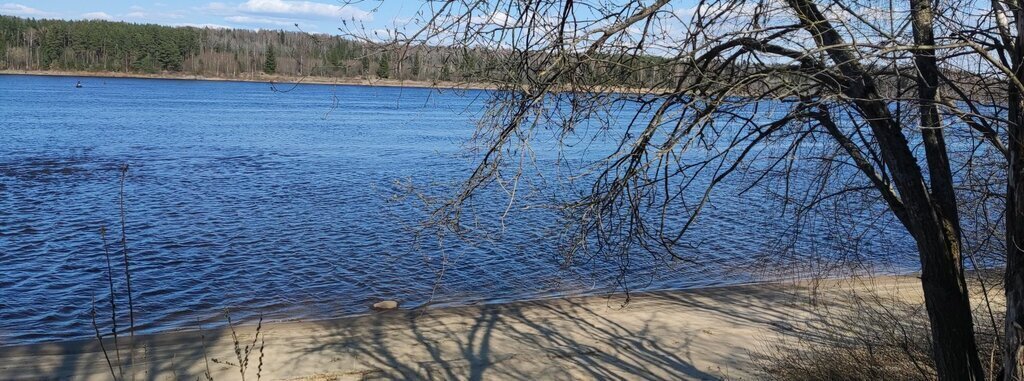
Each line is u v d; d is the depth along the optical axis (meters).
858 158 4.80
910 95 5.23
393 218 19.17
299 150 38.56
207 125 54.75
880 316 8.58
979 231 6.73
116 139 43.31
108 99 84.69
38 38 69.19
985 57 3.85
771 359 8.74
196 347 9.91
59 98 82.25
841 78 4.37
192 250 16.41
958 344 4.70
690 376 8.68
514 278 13.16
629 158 4.57
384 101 91.00
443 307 12.09
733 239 15.66
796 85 4.05
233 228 18.64
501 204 16.55
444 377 8.77
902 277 12.54
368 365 9.18
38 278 14.04
